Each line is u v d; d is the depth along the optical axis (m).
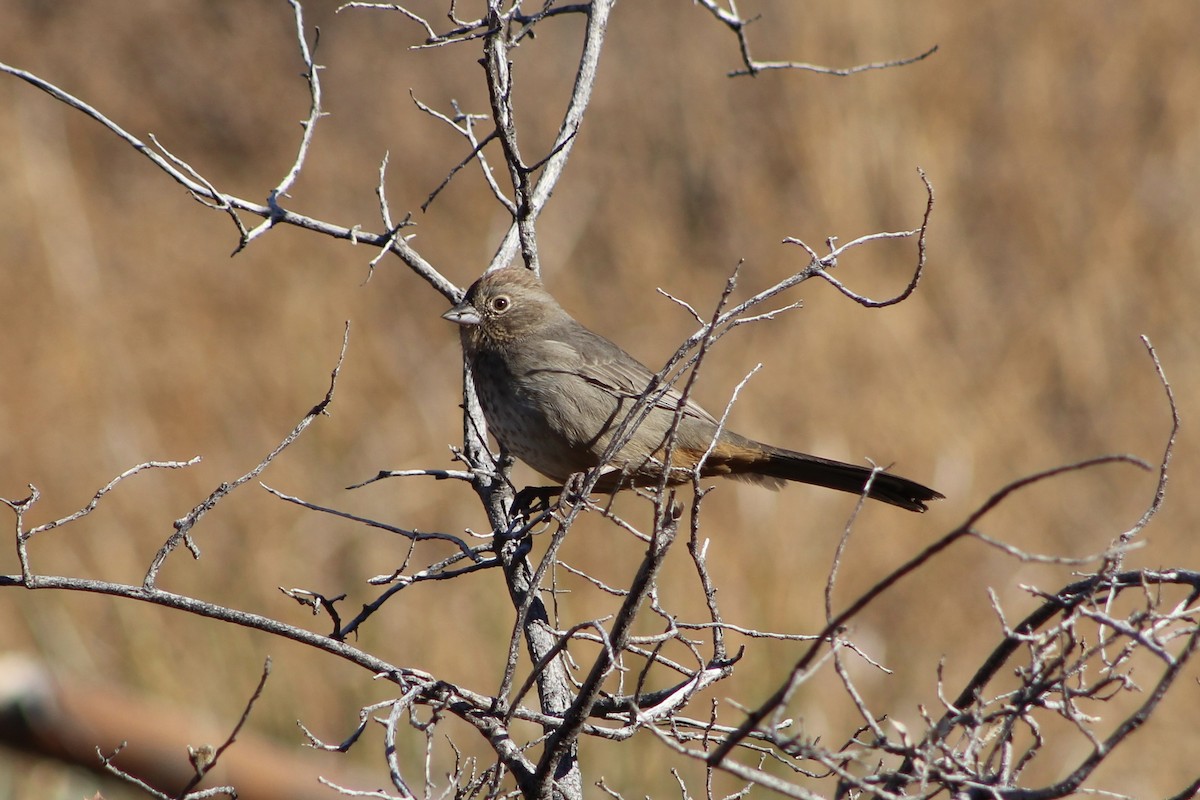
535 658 6.04
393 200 18.00
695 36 18.50
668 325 15.67
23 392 14.30
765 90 17.72
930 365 14.62
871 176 16.50
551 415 7.71
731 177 17.11
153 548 12.39
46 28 20.06
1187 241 16.11
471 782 5.07
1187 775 10.38
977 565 12.77
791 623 10.98
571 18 19.47
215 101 19.73
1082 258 16.16
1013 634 4.33
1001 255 16.44
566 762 5.26
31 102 19.17
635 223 16.91
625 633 4.40
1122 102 17.53
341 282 16.59
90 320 15.38
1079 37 17.94
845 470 8.09
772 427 13.91
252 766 4.09
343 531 12.51
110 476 13.31
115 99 19.67
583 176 17.53
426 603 10.95
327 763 9.14
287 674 10.19
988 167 17.00
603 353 7.88
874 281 15.23
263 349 15.14
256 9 20.38
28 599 11.31
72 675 10.41
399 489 12.98
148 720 3.81
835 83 16.94
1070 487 13.83
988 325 15.48
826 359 14.46
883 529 12.51
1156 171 17.06
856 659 10.98
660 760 8.89
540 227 16.83
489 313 7.86
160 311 15.95
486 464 6.91
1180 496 13.83
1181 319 15.50
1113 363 15.12
